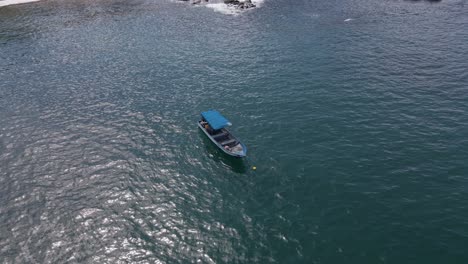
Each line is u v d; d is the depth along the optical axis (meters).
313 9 137.00
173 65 91.06
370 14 126.81
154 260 39.41
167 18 132.62
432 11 125.75
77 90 79.25
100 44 107.81
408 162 53.00
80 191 49.50
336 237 41.34
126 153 57.44
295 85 78.06
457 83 74.88
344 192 47.94
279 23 121.62
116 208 46.53
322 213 44.78
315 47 98.88
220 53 97.75
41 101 74.62
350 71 83.38
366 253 39.22
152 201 47.62
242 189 49.34
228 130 62.84
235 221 44.16
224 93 75.94
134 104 72.56
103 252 40.44
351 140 58.78
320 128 62.44
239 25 121.38
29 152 57.94
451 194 46.66
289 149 57.31
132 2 157.00
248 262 38.94
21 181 51.50
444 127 60.78
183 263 39.00
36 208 46.66
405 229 41.97
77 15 139.12
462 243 39.78
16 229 43.56
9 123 66.62
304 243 40.78
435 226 42.12
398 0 144.12
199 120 66.38
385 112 66.31
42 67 92.00
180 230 43.12
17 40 112.25
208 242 41.44
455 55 88.06
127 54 99.44
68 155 57.09
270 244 40.88
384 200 46.28
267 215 44.88
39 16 137.88
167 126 64.81
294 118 65.75
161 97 75.06
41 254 40.31
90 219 44.81
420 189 47.81
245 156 55.81
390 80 77.94
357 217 43.94
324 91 74.88
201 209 46.19
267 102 71.69
